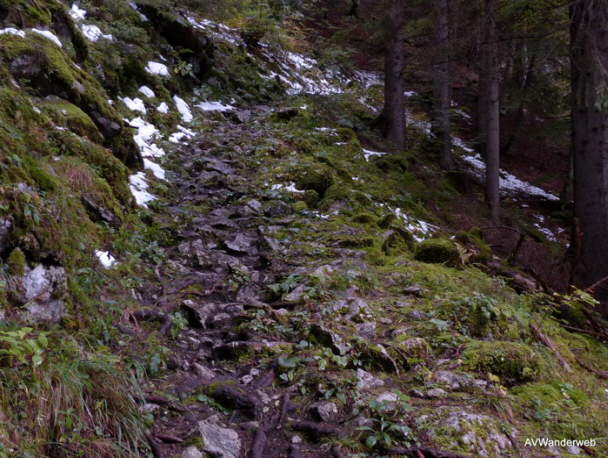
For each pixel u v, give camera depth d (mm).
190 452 2998
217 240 6395
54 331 3352
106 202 5371
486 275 6574
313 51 20266
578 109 7938
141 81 10211
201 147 9586
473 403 3648
